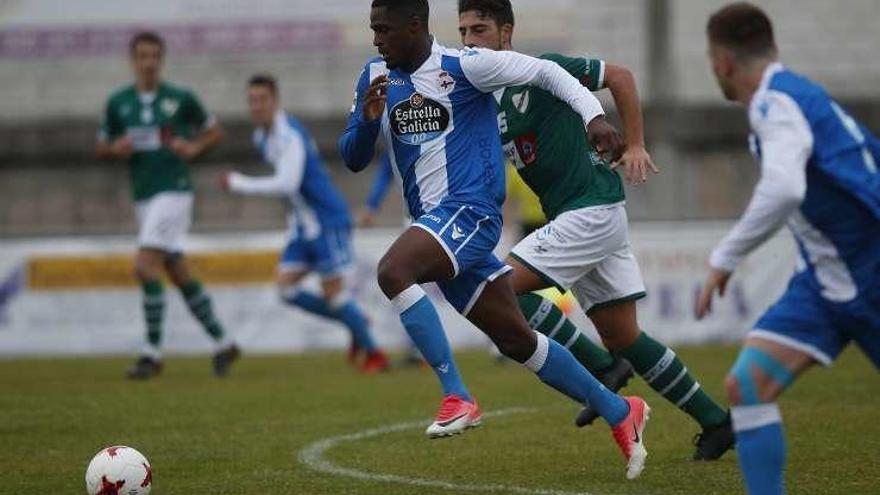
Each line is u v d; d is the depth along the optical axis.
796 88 14.93
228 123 64.06
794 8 64.69
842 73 64.69
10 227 65.31
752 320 48.12
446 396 18.70
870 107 63.50
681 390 21.39
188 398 32.19
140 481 18.25
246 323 49.59
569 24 64.31
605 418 19.36
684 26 63.50
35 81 66.81
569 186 22.08
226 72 65.75
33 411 29.81
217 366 39.28
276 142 39.62
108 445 24.39
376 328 49.19
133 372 38.31
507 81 18.94
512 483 19.69
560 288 22.00
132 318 50.09
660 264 48.50
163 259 39.25
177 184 39.19
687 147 62.84
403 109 19.33
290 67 65.50
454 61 19.08
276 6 65.31
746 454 15.27
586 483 19.53
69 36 66.50
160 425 27.14
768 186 14.50
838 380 33.53
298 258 40.66
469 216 18.98
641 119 20.81
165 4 66.00
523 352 19.16
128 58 66.44
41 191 65.31
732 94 15.62
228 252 49.66
